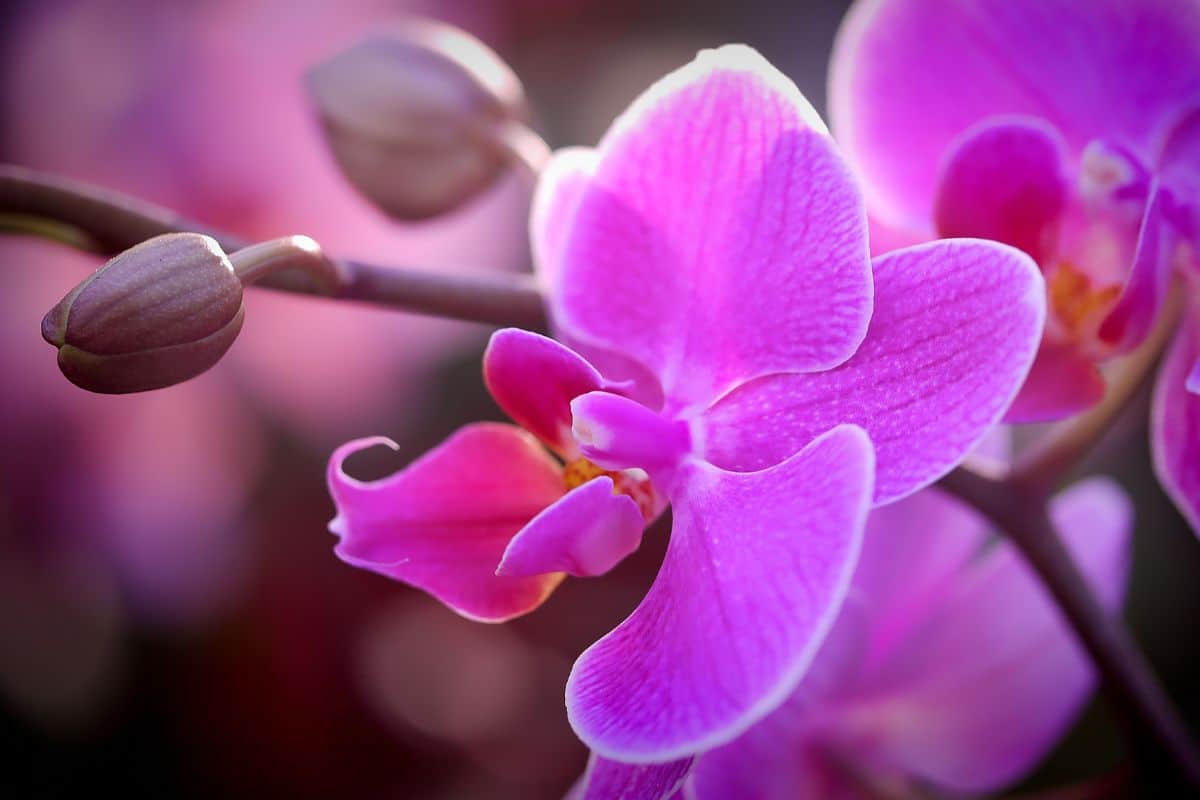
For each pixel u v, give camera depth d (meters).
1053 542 0.30
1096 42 0.30
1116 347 0.28
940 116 0.31
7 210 0.28
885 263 0.26
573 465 0.28
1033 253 0.29
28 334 0.41
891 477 0.26
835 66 0.31
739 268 0.27
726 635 0.26
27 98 0.41
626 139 0.27
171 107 0.41
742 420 0.27
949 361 0.26
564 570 0.27
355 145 0.34
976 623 0.35
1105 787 0.31
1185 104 0.29
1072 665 0.35
